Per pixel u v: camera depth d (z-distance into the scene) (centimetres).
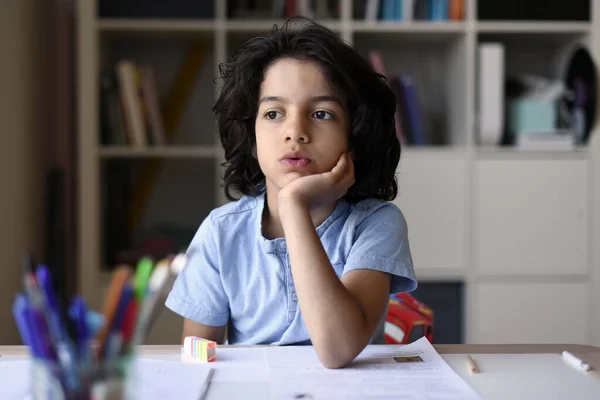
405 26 247
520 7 249
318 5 250
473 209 247
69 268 272
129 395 52
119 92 246
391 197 122
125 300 53
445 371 80
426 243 246
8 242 224
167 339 233
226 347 92
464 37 250
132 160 271
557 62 273
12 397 69
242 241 111
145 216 278
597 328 249
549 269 249
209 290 111
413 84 252
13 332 231
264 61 106
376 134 111
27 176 246
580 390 74
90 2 240
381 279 99
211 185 280
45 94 270
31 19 253
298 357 86
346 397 70
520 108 250
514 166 247
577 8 251
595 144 248
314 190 95
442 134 280
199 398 69
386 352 89
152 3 245
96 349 53
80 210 241
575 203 249
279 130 101
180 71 274
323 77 101
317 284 85
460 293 248
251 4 251
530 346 93
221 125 122
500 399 71
